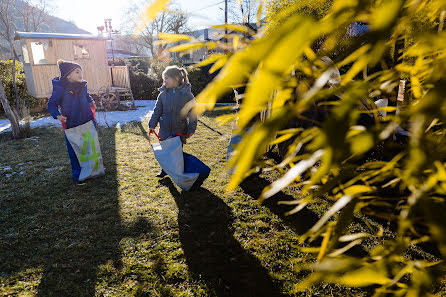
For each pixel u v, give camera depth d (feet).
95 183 14.11
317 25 0.73
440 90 1.02
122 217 10.98
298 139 1.47
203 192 12.86
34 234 10.00
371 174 1.55
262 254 8.80
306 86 1.25
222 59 1.51
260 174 12.99
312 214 10.75
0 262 8.61
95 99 43.27
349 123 0.99
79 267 8.39
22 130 24.17
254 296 7.31
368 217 10.11
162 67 50.98
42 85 37.60
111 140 22.52
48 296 7.39
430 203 1.16
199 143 21.03
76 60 40.57
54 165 16.80
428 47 1.20
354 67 1.04
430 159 1.13
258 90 0.73
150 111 38.14
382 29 0.89
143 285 7.72
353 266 1.34
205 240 9.54
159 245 9.32
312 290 7.37
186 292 7.47
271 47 0.72
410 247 8.61
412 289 1.21
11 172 15.81
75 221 10.78
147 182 14.16
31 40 36.65
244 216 10.88
